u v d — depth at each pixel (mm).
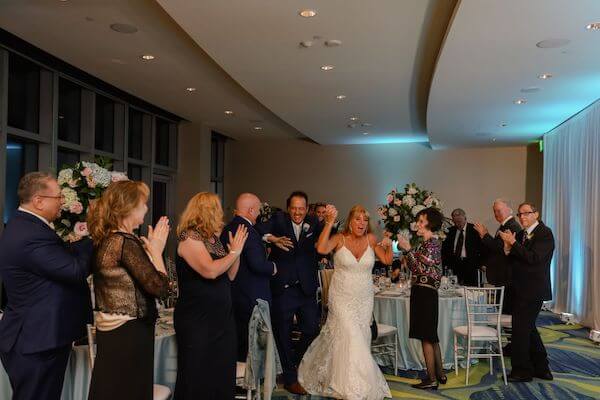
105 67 6594
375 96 7461
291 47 5375
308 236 4688
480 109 7625
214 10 4441
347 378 4207
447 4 4344
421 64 5945
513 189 11281
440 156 11656
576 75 5859
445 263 8023
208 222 3109
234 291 4020
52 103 6629
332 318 4449
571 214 8297
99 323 2578
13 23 5148
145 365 2596
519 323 4949
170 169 9984
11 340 2754
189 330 3113
